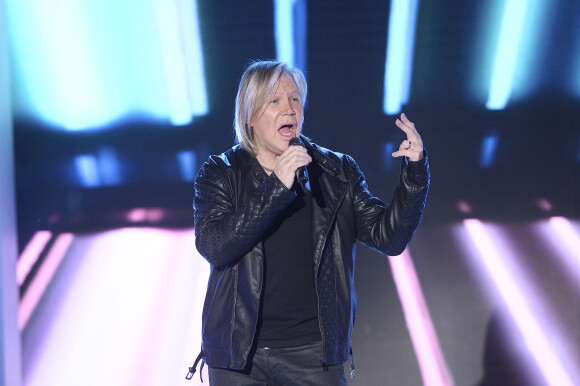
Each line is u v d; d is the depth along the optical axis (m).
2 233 9.34
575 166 10.47
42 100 10.98
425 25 10.67
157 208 10.73
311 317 4.65
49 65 10.89
